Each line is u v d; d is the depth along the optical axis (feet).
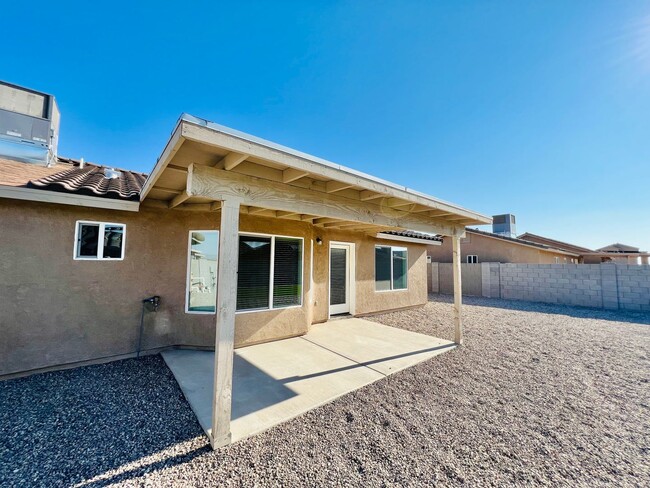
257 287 22.57
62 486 8.16
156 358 18.97
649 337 26.55
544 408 13.23
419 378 16.47
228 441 10.25
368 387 15.19
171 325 20.45
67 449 9.79
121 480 8.43
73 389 14.38
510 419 12.21
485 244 72.90
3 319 15.39
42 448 9.82
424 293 44.14
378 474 8.85
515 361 19.75
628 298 41.86
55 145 29.12
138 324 19.26
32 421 11.49
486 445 10.39
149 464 9.14
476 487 8.34
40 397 13.50
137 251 19.29
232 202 11.06
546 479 8.70
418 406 13.23
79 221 17.52
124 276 18.81
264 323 22.68
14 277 15.67
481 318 34.96
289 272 24.54
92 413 12.17
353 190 15.99
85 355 17.48
